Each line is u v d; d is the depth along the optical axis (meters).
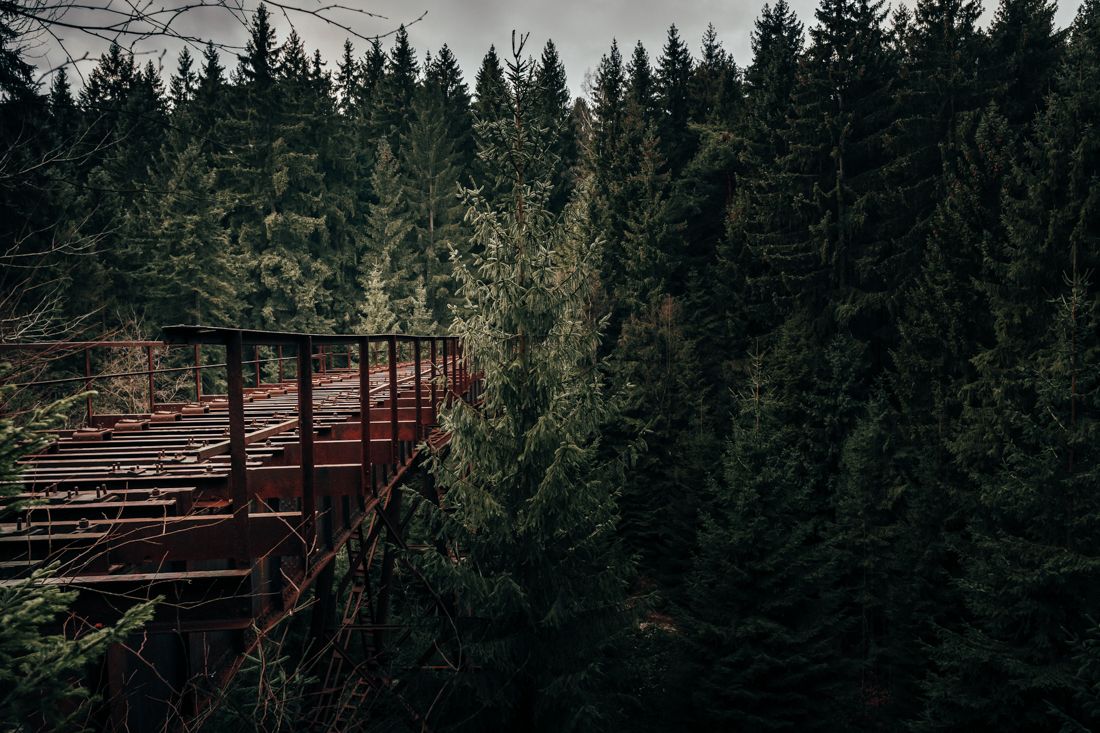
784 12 43.00
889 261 23.02
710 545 14.06
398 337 8.34
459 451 9.79
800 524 13.73
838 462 21.59
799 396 22.72
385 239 44.72
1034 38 23.84
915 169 23.88
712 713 12.72
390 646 10.23
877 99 25.41
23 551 3.98
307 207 41.50
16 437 2.28
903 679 16.03
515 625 9.90
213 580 3.82
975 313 19.64
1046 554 11.53
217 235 31.09
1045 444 12.35
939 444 19.23
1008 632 11.98
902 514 18.55
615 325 31.09
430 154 47.47
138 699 5.18
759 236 26.78
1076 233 17.09
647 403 25.61
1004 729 11.39
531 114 10.39
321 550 5.74
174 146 30.06
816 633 13.15
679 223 31.72
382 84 52.78
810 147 25.50
